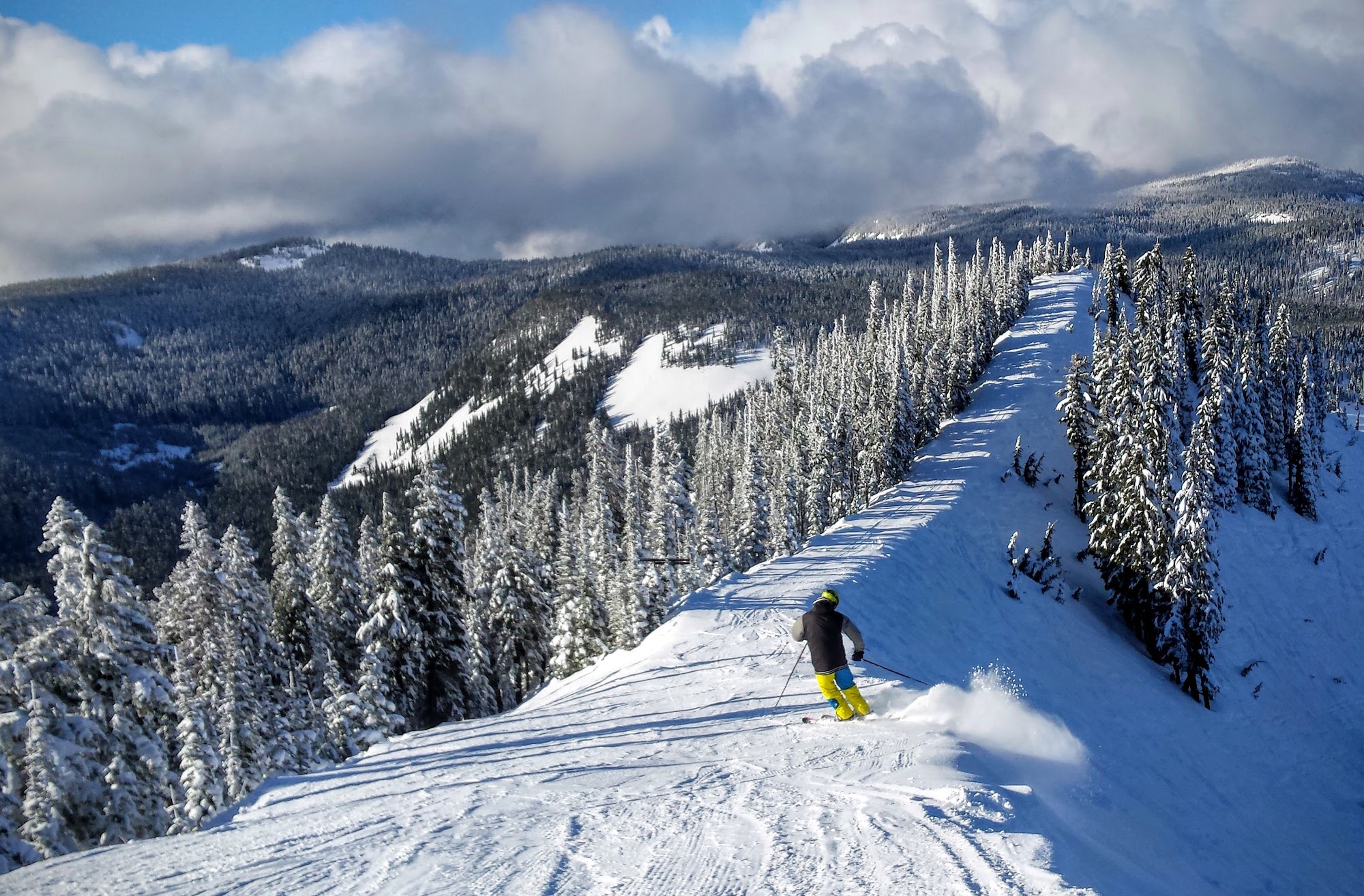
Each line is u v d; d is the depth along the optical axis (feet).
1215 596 110.83
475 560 176.04
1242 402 187.52
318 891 17.10
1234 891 44.50
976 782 25.27
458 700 130.31
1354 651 146.51
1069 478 171.42
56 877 18.62
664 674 50.39
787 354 296.51
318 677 119.85
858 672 48.98
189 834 22.17
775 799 22.63
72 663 70.79
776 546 174.70
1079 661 101.04
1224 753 94.17
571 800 24.14
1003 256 341.62
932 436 194.80
